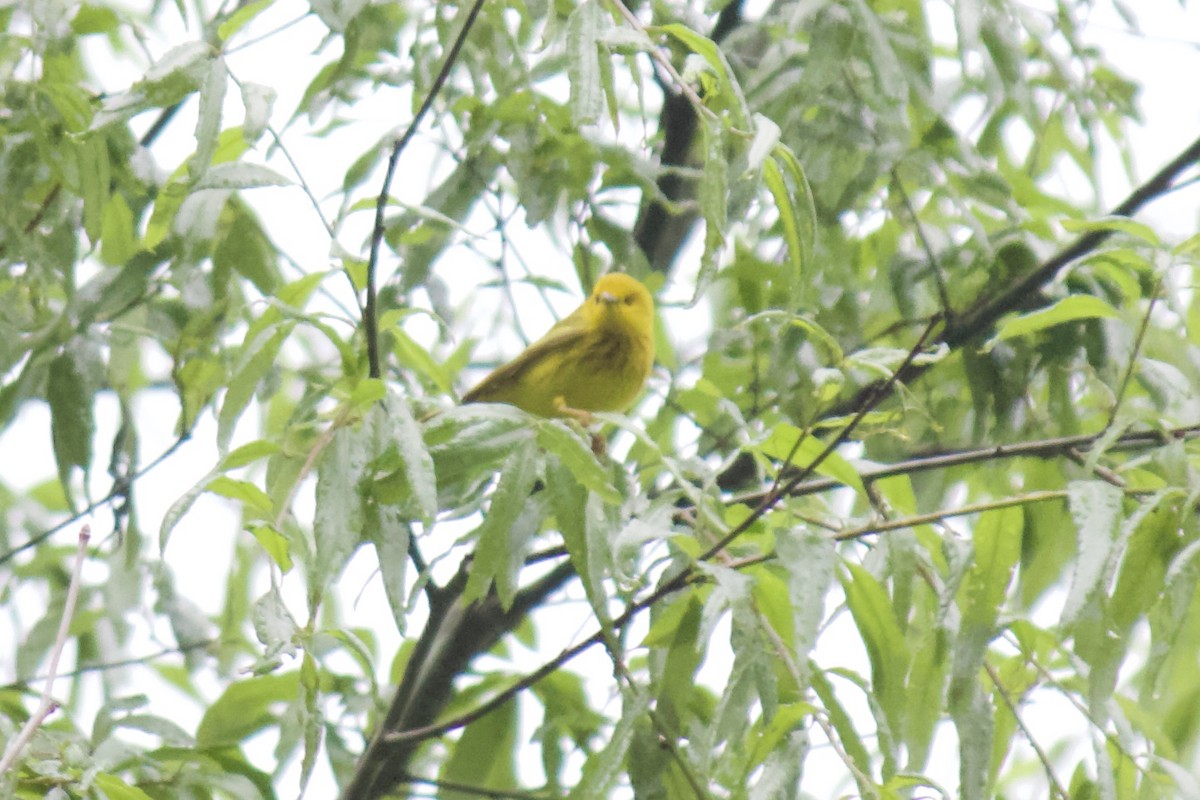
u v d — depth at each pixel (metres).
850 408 11.52
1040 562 11.34
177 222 9.69
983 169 11.55
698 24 11.81
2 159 9.68
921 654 8.05
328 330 7.13
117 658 12.38
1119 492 7.38
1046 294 11.29
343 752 10.62
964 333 11.25
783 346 11.25
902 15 11.52
